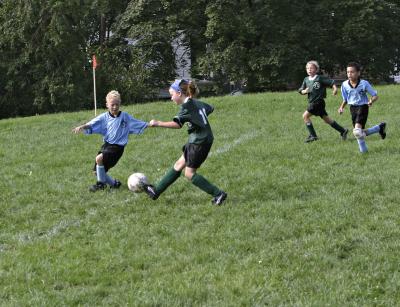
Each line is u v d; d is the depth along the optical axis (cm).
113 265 659
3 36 4094
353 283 584
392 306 537
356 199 855
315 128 1520
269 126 1606
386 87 2459
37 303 566
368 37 4053
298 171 1050
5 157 1374
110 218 847
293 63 3891
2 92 4381
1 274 643
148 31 4003
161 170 1150
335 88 1294
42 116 2200
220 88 4281
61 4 3978
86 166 1223
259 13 3938
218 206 865
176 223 802
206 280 605
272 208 838
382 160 1089
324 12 4097
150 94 4175
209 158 1206
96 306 560
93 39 4809
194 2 4059
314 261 643
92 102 4266
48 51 4153
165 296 571
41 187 1049
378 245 677
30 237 783
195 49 4359
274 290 578
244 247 696
